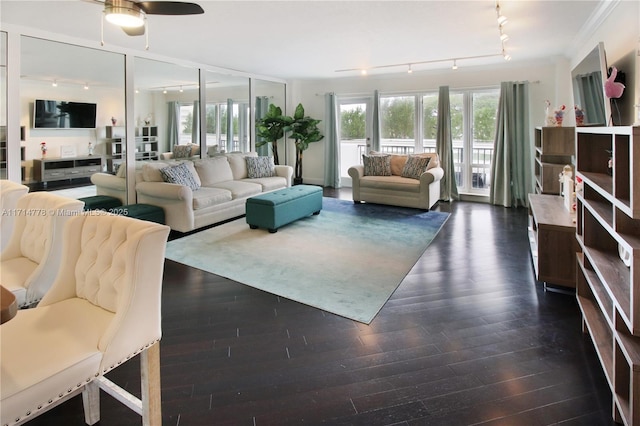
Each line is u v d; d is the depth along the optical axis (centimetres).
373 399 184
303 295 302
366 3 325
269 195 512
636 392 143
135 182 529
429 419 171
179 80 581
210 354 222
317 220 547
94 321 155
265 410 176
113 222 167
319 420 170
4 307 109
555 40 460
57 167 448
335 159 823
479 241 443
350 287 317
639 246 144
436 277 337
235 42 462
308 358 218
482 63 613
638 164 139
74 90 455
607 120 316
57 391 128
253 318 266
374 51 518
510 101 625
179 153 591
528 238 450
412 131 747
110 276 161
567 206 342
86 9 341
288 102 838
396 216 568
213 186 569
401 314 270
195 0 313
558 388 191
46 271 208
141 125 531
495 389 190
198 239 457
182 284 326
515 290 308
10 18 370
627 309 149
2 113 397
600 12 346
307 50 509
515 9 344
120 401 171
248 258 390
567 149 450
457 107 699
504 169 635
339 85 803
